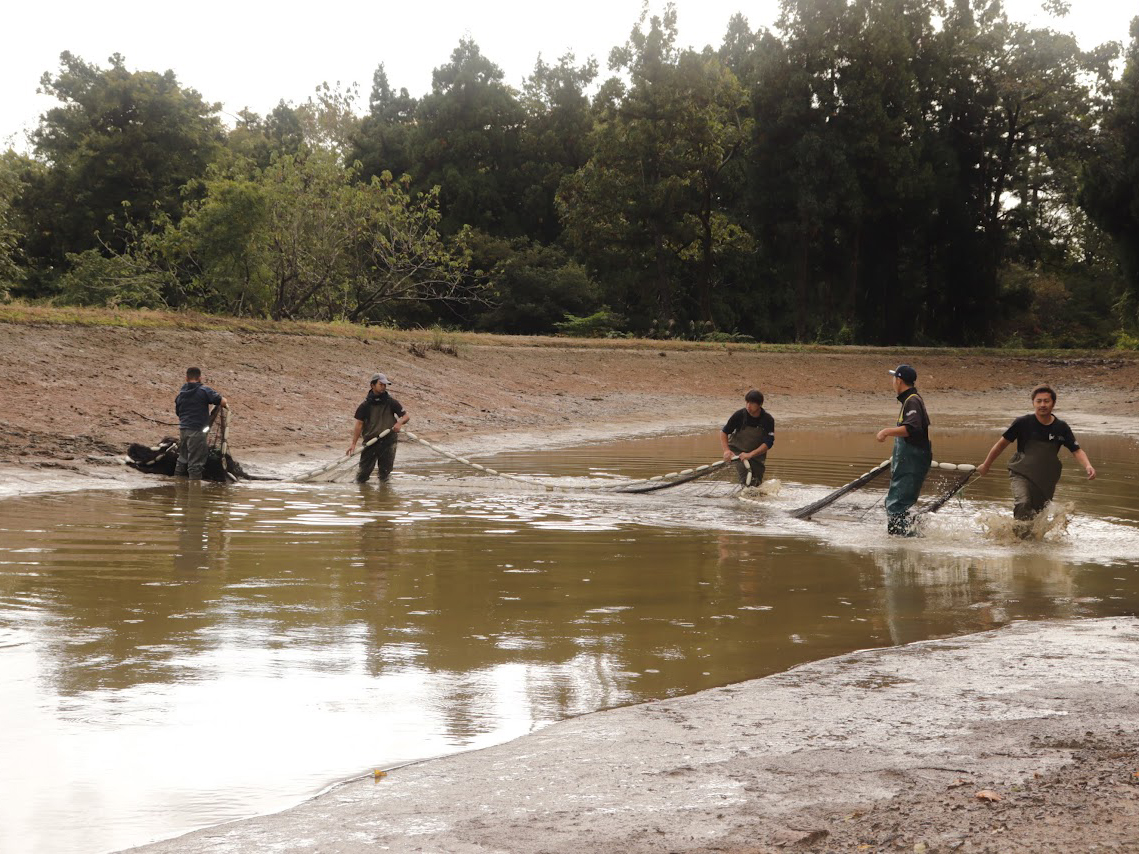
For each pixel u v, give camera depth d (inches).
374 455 554.9
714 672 201.8
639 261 2224.4
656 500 486.9
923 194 1937.7
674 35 2050.9
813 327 2149.4
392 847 121.5
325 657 207.8
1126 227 1945.1
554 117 2527.1
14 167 2015.3
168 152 1952.5
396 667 202.1
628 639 226.4
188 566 301.1
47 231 1962.4
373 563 312.8
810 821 128.2
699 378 1380.4
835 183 1915.6
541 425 936.3
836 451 757.3
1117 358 1664.6
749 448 504.7
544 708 178.5
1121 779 140.1
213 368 841.5
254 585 276.4
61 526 368.5
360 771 148.5
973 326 2151.8
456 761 151.6
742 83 2287.2
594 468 628.7
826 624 242.7
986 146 2068.2
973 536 381.7
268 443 684.1
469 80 2433.6
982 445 828.0
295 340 994.1
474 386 1061.8
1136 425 1096.2
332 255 1344.7
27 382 685.3
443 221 2336.4
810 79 1913.1
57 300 1419.8
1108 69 1959.9
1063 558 339.9
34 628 225.0
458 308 2208.4
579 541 362.6
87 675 191.9
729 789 139.4
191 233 1311.5
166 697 180.1
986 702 179.5
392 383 967.0
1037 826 123.6
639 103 2041.1
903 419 390.3
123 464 549.3
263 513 418.0
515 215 2460.6
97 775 145.6
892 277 2103.8
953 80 2038.6
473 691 187.5
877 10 1927.9
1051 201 2281.0
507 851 120.1
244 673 195.6
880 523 418.6
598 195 2073.1
